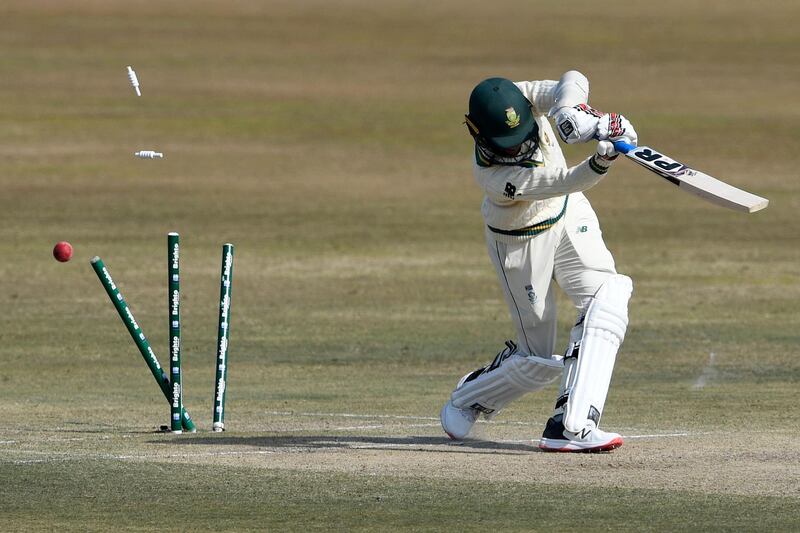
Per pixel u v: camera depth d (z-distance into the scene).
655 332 55.53
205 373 47.31
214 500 27.45
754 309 61.31
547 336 33.09
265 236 82.94
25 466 30.67
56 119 129.75
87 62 168.12
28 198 95.38
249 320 58.91
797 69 169.25
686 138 121.62
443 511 26.34
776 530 24.73
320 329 56.72
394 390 43.38
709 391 42.44
